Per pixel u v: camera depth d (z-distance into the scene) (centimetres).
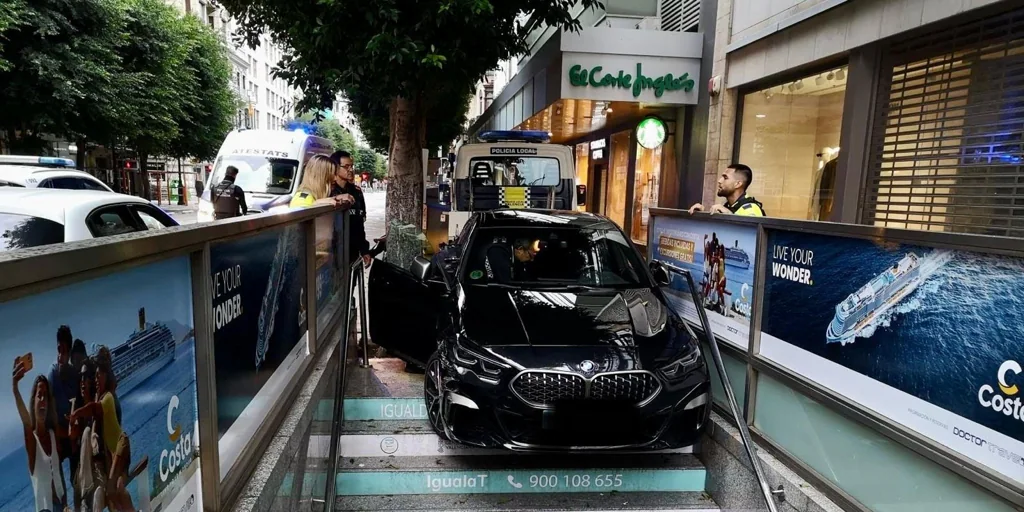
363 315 492
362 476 366
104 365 138
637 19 1127
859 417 259
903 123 565
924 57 541
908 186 559
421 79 589
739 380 371
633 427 322
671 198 1066
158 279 165
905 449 240
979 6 464
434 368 369
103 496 137
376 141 2353
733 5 851
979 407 207
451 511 352
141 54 2078
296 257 345
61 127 1767
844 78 664
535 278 430
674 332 373
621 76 936
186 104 2503
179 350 179
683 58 945
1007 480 195
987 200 482
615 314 376
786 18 714
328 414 393
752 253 355
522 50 663
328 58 618
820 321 294
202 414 192
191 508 187
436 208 1370
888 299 249
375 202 4866
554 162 897
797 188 753
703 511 361
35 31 1507
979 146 489
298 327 351
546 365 322
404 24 559
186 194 3819
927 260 230
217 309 210
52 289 115
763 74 773
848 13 613
